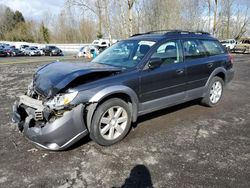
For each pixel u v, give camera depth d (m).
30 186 2.75
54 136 3.16
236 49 27.00
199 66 4.87
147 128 4.31
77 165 3.16
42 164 3.18
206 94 5.24
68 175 2.95
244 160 3.27
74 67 3.85
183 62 4.61
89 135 3.65
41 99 3.45
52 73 3.70
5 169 3.07
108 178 2.89
